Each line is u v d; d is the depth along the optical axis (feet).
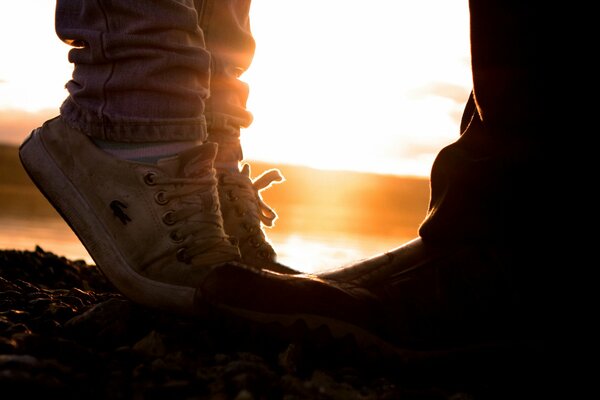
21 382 3.50
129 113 5.14
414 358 4.55
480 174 4.57
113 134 5.16
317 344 4.49
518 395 4.58
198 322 4.99
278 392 3.99
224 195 6.33
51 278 9.90
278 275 4.66
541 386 4.56
